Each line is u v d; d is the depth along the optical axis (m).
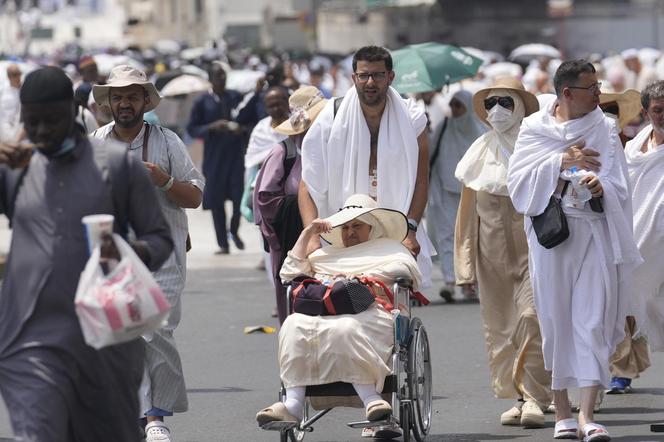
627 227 17.70
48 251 12.73
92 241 12.41
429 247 19.53
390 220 17.86
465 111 31.36
